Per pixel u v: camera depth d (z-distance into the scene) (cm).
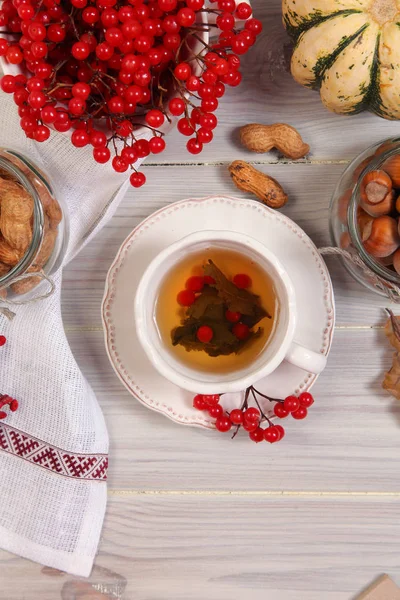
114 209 56
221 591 58
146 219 54
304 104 56
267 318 53
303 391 54
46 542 57
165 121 48
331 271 57
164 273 52
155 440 58
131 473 58
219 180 57
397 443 57
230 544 58
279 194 55
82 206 55
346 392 57
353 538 57
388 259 49
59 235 52
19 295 52
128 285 54
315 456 57
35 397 56
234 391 49
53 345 55
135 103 44
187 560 58
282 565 58
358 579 57
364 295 56
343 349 57
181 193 57
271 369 49
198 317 52
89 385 57
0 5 48
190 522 58
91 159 53
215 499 58
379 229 47
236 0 49
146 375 54
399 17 48
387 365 57
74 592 58
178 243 50
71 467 56
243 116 56
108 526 58
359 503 57
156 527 58
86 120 45
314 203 57
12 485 57
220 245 51
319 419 57
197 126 56
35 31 42
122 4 45
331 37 49
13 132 54
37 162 52
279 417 54
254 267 52
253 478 58
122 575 58
